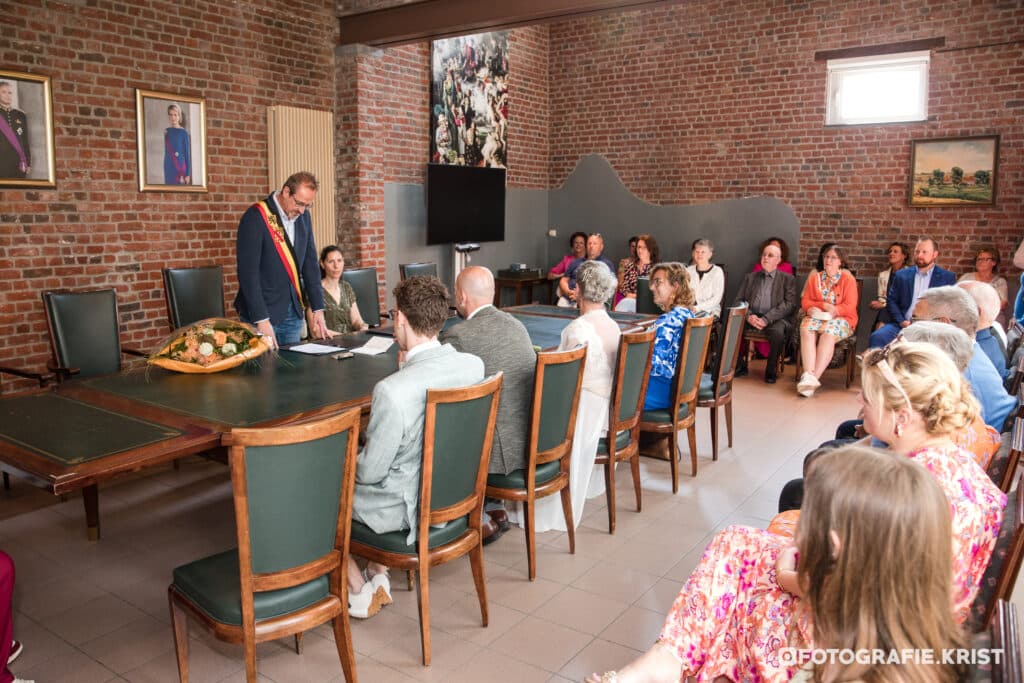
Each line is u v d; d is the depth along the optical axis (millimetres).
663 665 1588
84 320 4320
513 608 2930
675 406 4066
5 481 4086
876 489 1198
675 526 3727
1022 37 6746
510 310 5633
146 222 5352
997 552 1717
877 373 1872
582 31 8961
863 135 7539
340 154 6652
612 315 5551
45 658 2566
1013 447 2039
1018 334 4559
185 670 2328
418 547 2504
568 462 3307
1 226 4586
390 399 2414
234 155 5879
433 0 5957
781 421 5629
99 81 4988
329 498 2154
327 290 5383
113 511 3826
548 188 9453
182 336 3484
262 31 5957
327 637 2723
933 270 6383
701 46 8266
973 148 7039
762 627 1512
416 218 7676
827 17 7582
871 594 1193
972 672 1192
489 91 8320
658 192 8742
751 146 8133
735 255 8367
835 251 6625
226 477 4309
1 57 4496
